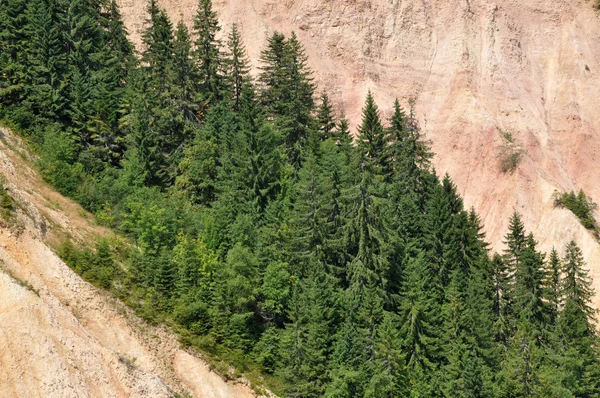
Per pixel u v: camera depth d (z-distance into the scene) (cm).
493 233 7300
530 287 5447
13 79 5966
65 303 4078
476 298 5253
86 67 6384
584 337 5181
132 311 4397
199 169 5662
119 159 5997
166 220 5006
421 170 6284
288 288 4775
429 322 4931
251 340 4662
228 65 7162
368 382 4369
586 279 6669
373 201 5069
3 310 3456
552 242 7044
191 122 6206
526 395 4672
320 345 4512
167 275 4634
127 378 3738
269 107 6794
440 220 5612
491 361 4928
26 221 4369
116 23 7306
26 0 6462
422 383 4584
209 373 4334
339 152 6138
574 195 7375
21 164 5303
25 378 3266
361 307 4831
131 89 6284
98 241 4822
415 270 5178
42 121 5841
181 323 4522
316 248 5028
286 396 4453
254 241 5097
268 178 5562
